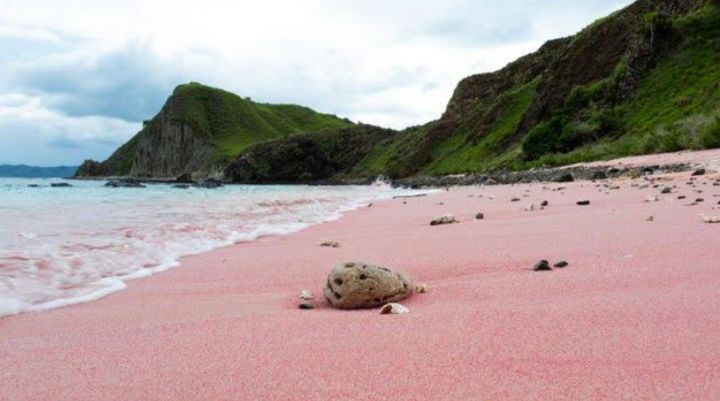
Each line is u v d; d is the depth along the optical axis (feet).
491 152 225.15
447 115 308.19
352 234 32.78
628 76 172.96
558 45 278.26
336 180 336.29
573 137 167.53
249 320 13.51
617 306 12.51
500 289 15.49
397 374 9.29
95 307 15.46
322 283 18.58
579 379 8.64
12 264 20.88
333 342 11.28
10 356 10.98
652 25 175.94
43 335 12.58
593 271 16.71
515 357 9.75
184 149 503.20
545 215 35.65
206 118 523.70
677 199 38.58
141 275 20.18
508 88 284.00
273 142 385.50
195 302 15.98
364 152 370.53
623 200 41.98
